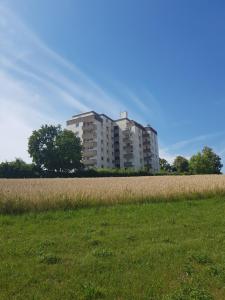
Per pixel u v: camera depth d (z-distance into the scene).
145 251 9.71
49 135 93.81
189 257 8.95
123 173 86.06
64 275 7.86
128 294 6.74
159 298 6.54
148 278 7.57
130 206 18.75
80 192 19.28
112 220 15.20
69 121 124.06
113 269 8.23
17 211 16.98
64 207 17.92
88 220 15.28
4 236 12.20
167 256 9.19
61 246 10.52
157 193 20.98
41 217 15.91
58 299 6.56
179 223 14.21
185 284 7.14
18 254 9.62
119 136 130.88
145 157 135.12
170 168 153.25
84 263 8.65
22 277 7.73
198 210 17.78
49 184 28.06
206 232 12.22
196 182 25.88
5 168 82.06
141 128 136.62
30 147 93.06
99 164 119.00
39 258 9.05
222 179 28.58
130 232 12.41
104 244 10.74
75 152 93.81
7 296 6.73
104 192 20.09
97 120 120.50
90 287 6.90
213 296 6.54
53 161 91.56
